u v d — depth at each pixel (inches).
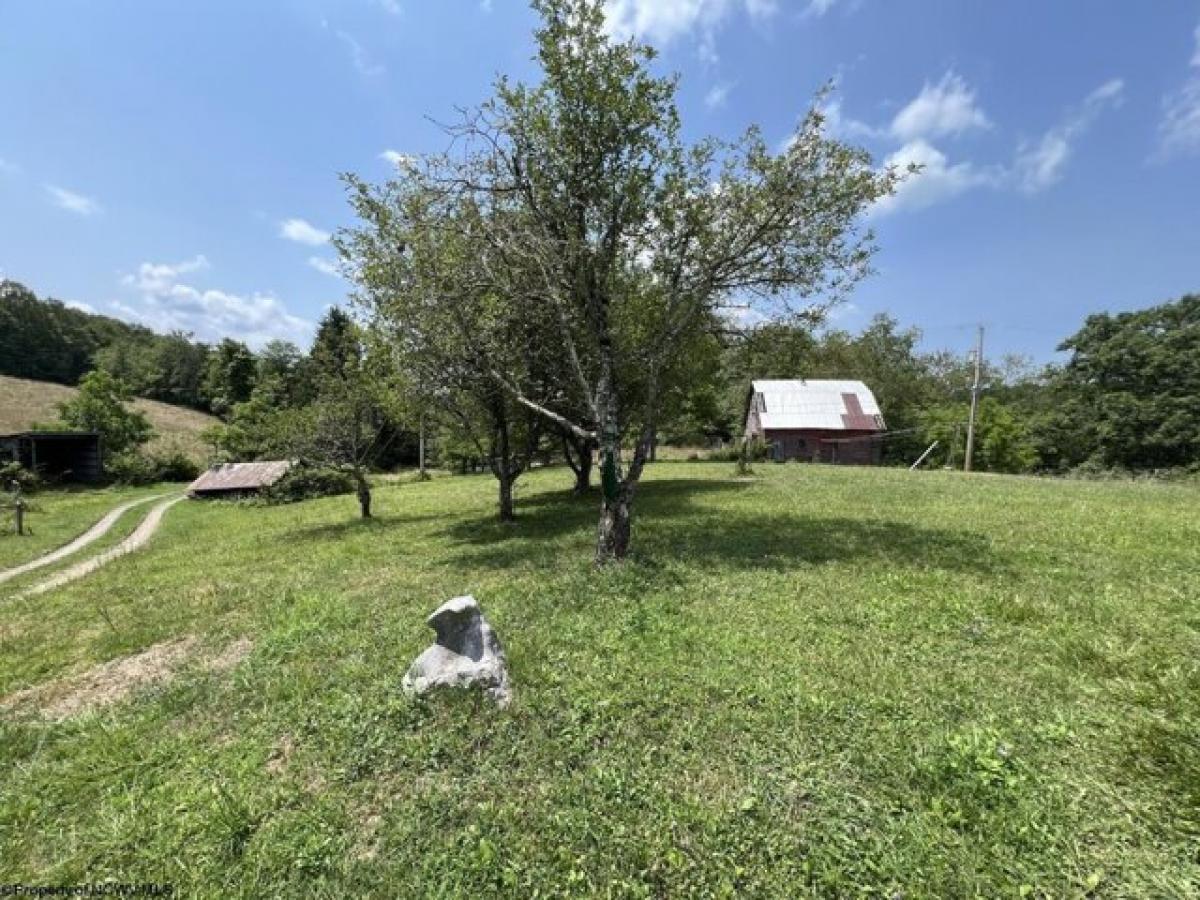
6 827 132.8
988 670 170.9
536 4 309.9
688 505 537.6
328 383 686.5
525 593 275.4
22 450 1371.8
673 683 171.9
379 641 226.1
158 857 118.4
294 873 113.0
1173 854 100.4
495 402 522.6
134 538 728.3
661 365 354.3
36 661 248.8
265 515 858.1
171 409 2620.6
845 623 215.2
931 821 112.1
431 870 111.3
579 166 331.3
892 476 832.3
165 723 176.6
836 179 331.3
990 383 1510.8
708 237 346.9
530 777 135.7
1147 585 240.8
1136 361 1310.3
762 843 110.8
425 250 357.7
